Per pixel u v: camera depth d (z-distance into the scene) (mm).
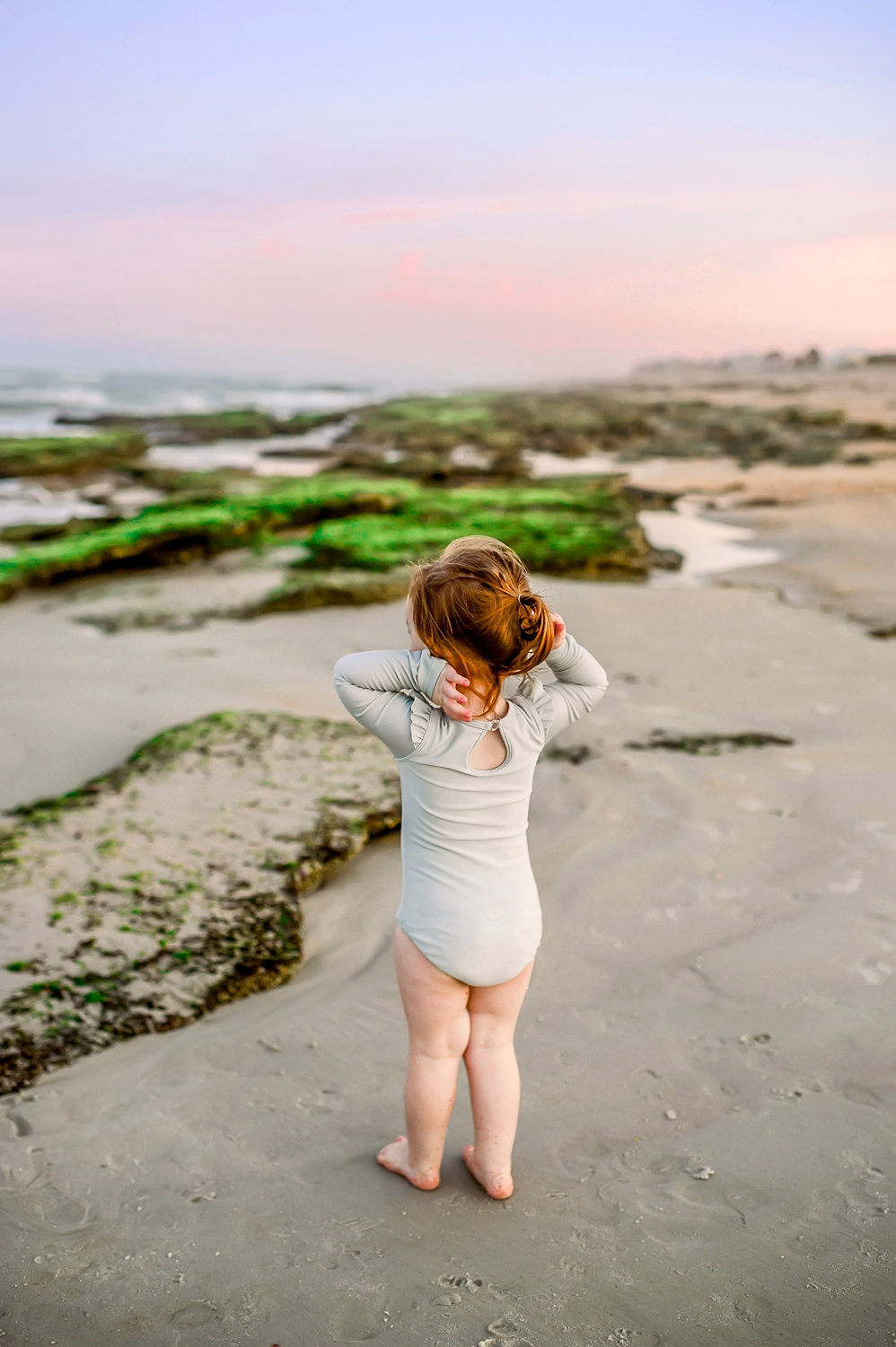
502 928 2326
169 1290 2141
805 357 56906
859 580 9867
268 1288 2141
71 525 12820
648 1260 2166
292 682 6738
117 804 4488
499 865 2344
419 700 2275
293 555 11078
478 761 2279
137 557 10883
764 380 51250
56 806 4469
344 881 4258
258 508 12180
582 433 24844
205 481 16516
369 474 17688
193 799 4543
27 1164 2588
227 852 4152
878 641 7621
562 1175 2479
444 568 2205
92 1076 2979
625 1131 2627
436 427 24891
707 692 6469
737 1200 2330
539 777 5227
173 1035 3213
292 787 4691
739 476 17594
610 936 3693
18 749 5625
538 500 12945
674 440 23203
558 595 9078
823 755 5285
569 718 2402
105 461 19766
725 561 11266
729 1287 2070
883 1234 2182
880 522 12742
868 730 5664
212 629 8461
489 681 2229
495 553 2238
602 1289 2092
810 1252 2148
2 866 3951
